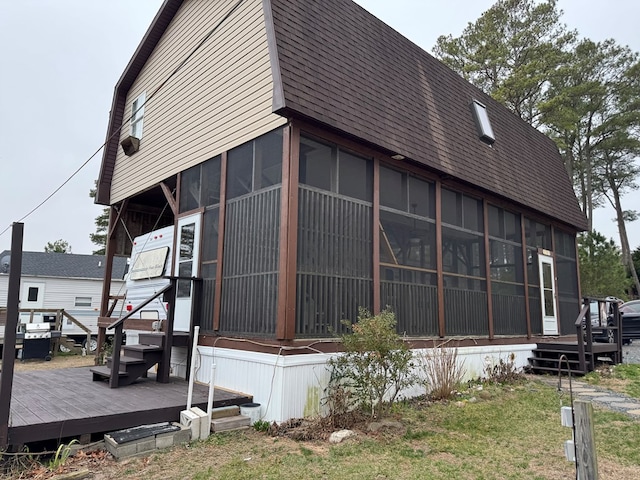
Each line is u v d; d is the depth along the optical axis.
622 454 4.27
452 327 7.66
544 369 8.91
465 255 8.24
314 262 5.62
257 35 6.54
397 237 6.90
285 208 5.45
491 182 8.81
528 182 10.30
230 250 6.35
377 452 4.21
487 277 8.61
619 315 10.31
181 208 7.82
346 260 6.02
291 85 5.38
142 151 9.48
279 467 3.78
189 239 7.38
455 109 8.87
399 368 5.30
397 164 7.03
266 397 5.26
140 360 6.08
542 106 20.62
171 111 8.59
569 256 11.91
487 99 10.45
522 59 21.94
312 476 3.59
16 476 3.52
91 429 4.15
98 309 20.45
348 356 5.42
